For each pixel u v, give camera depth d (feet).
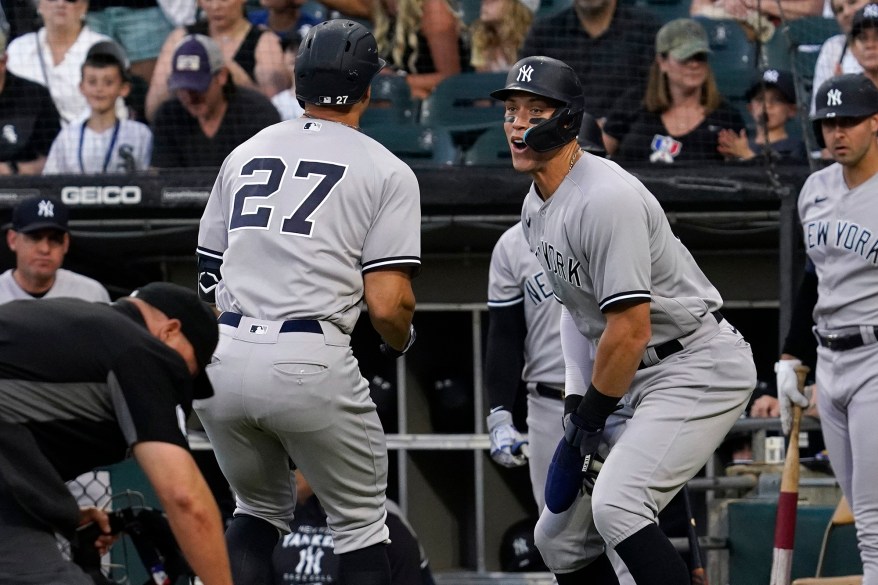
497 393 58.29
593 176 40.29
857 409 50.98
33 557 30.66
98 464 31.73
